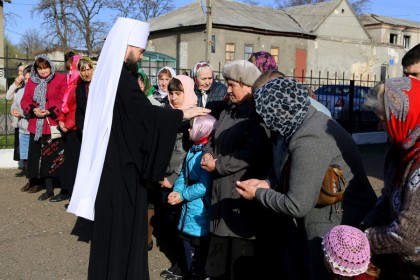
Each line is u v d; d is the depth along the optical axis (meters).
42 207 5.96
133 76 3.16
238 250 3.15
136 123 3.08
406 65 3.26
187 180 3.69
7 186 6.95
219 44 29.31
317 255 2.55
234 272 3.16
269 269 3.19
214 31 29.08
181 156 4.03
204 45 28.89
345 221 2.55
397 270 2.18
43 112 5.96
